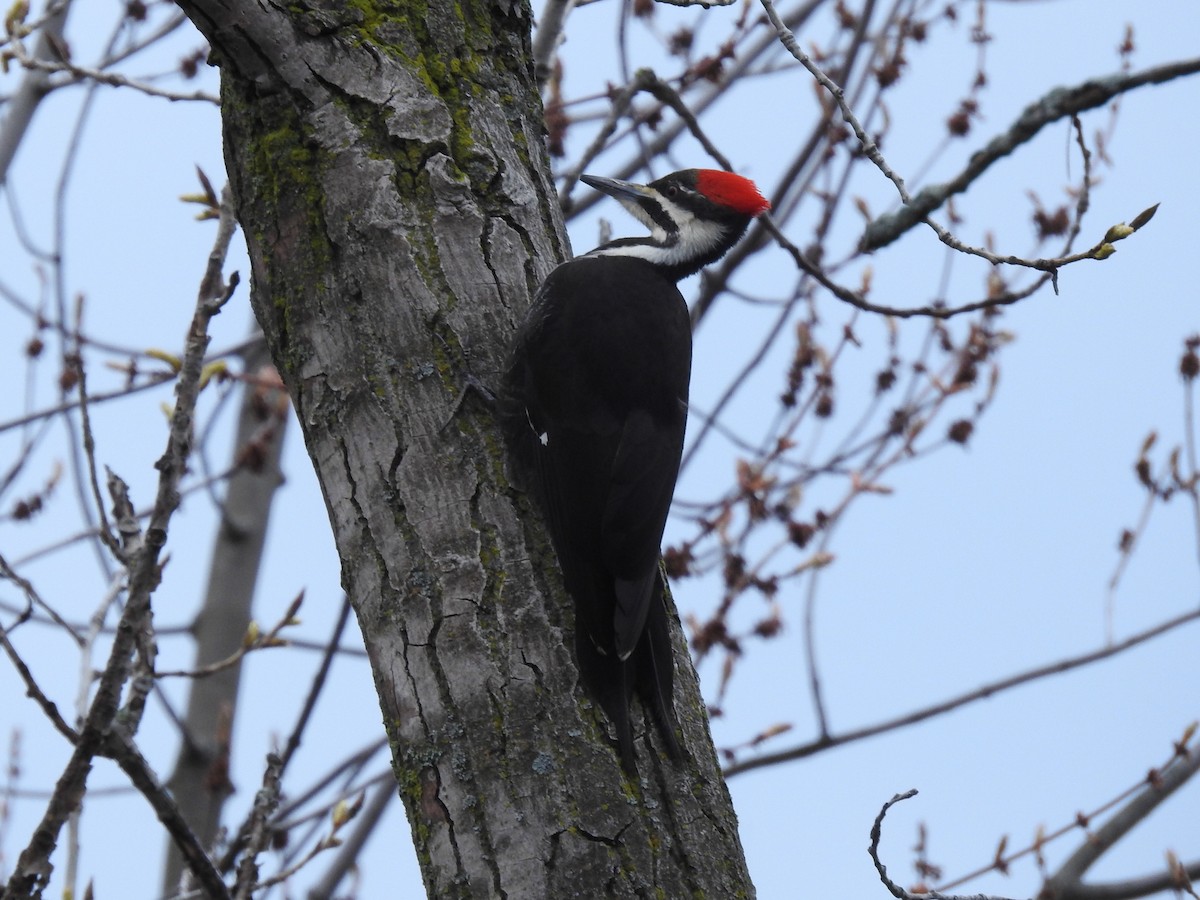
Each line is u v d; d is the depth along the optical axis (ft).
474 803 23.81
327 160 27.40
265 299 27.71
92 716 23.91
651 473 27.25
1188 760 43.21
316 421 26.78
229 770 46.68
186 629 50.96
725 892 23.72
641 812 23.65
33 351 44.96
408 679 24.88
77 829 29.35
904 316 39.63
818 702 44.75
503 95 29.25
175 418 25.59
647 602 25.36
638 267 30.60
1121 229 25.66
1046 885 42.27
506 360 26.94
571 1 41.16
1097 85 40.42
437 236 27.30
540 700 24.22
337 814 31.45
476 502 25.64
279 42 27.43
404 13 28.55
